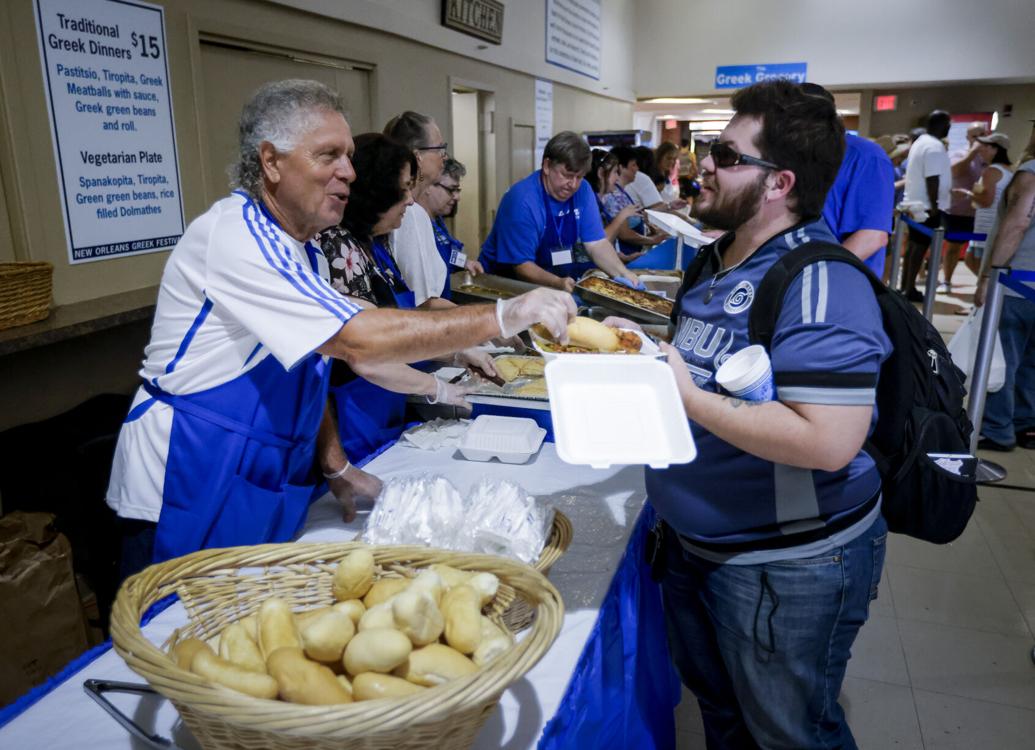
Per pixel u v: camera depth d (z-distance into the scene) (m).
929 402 1.34
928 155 7.07
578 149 3.42
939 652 2.45
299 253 1.36
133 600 0.92
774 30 10.32
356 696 0.81
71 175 2.50
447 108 5.40
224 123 3.29
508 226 3.58
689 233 2.89
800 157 1.19
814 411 1.08
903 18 9.86
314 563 1.12
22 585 1.80
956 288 8.19
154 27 2.78
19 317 2.15
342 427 1.88
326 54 3.86
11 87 2.27
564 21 7.85
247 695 0.78
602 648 1.25
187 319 1.30
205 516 1.34
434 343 1.20
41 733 0.99
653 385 1.09
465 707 0.76
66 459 2.14
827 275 1.13
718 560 1.33
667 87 10.93
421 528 1.28
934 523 1.35
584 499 1.66
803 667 1.32
